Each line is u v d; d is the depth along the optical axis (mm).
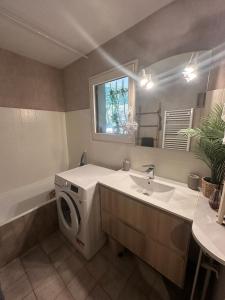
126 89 1722
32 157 2369
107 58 1841
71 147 2729
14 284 1283
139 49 1537
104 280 1316
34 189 2334
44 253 1589
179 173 1437
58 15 1406
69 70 2408
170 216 991
